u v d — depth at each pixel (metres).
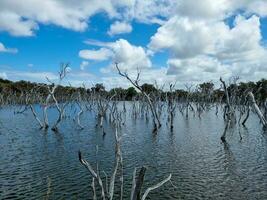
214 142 46.53
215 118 88.50
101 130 60.81
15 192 24.03
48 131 59.31
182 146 43.28
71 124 71.50
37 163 33.22
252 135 53.66
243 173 29.14
